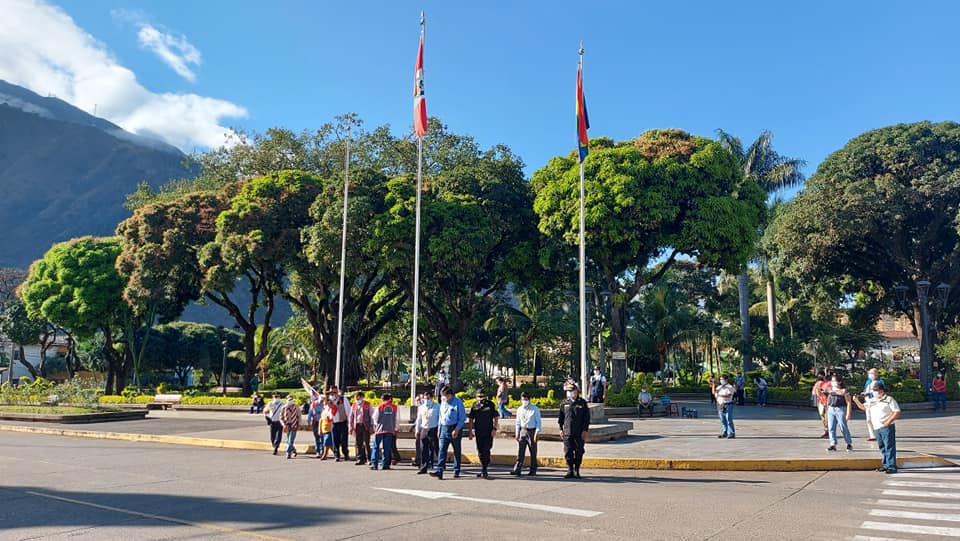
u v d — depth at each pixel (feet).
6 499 33.63
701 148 112.16
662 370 147.13
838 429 65.98
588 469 44.91
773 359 129.80
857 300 162.61
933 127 126.11
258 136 149.59
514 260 118.32
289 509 30.76
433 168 143.13
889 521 27.43
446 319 129.80
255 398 103.04
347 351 131.95
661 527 26.53
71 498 33.91
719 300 198.49
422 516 29.01
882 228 127.44
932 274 131.64
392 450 48.75
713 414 91.50
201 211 124.26
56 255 150.00
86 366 224.12
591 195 103.65
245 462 50.29
